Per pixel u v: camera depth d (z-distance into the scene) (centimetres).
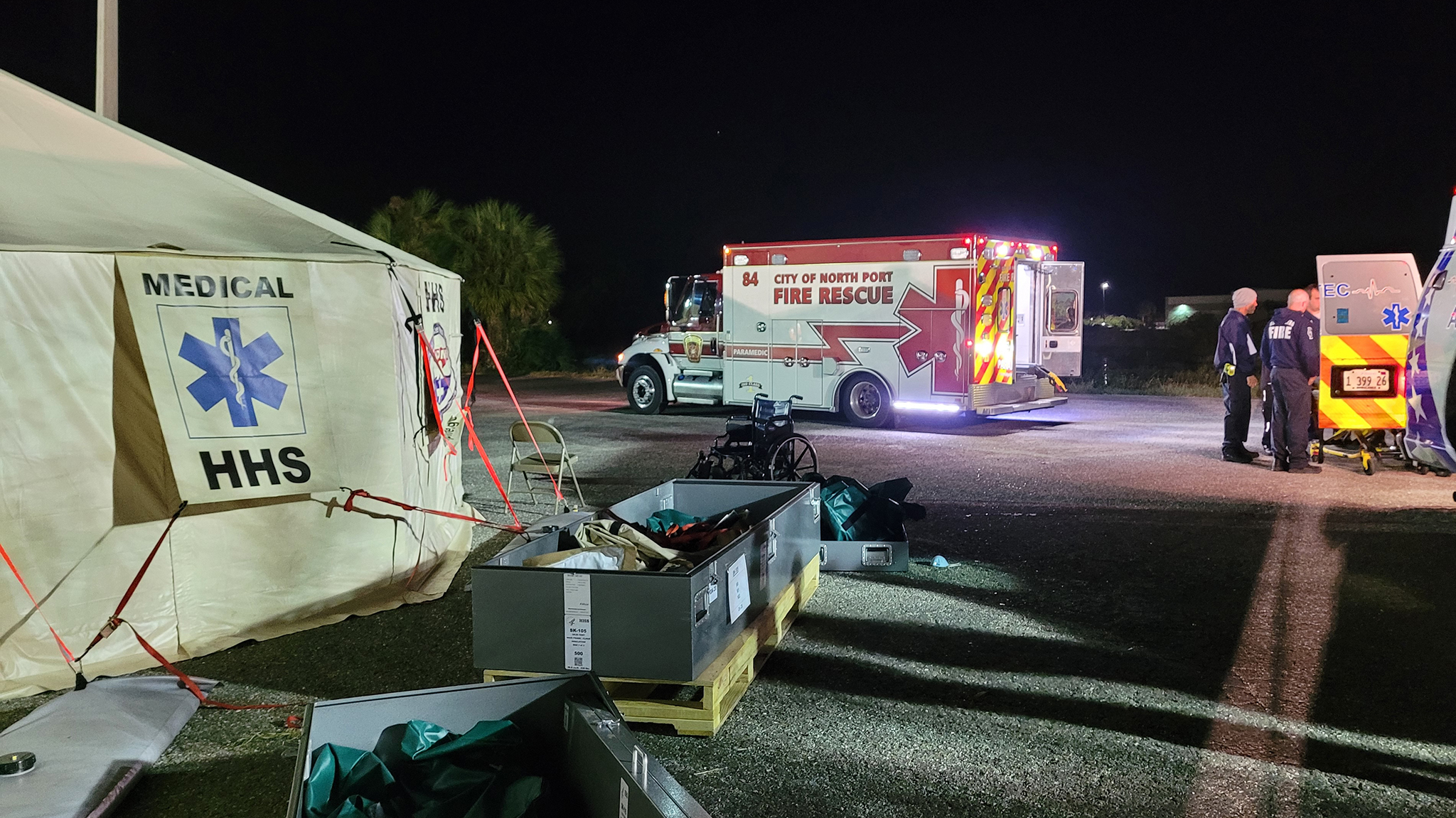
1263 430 1147
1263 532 677
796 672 437
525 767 289
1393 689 404
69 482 464
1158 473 912
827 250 1290
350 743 277
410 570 586
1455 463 482
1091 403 1582
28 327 454
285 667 459
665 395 1520
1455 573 569
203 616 499
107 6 784
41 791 312
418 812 258
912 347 1224
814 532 548
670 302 1513
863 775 338
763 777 337
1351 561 597
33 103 596
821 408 1317
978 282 1168
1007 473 925
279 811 323
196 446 498
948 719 384
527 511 804
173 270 492
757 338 1368
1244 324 952
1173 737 364
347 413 550
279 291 524
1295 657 442
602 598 368
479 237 2767
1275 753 349
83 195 528
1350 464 948
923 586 566
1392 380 884
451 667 454
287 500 526
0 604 448
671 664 365
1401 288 877
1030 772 338
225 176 625
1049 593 547
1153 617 504
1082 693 407
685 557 431
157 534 485
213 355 503
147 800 331
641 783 226
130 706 386
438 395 680
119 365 479
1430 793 318
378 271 566
